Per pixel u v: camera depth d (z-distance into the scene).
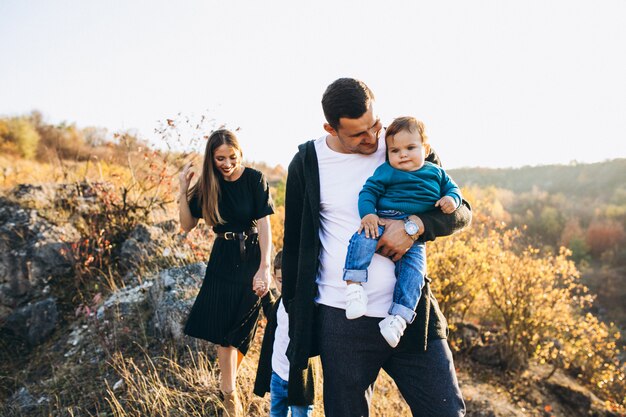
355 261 1.81
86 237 5.69
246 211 3.16
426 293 1.91
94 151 13.08
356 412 1.86
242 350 3.10
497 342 6.95
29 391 3.99
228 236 3.17
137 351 4.06
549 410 6.01
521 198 30.95
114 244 5.64
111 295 4.94
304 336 1.93
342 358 1.85
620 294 16.55
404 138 1.93
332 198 1.97
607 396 7.22
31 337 4.71
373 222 1.81
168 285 4.35
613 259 20.34
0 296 5.02
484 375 6.62
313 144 2.09
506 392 6.25
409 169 1.95
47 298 5.09
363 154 1.99
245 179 3.18
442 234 1.91
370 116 1.81
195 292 4.26
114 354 4.04
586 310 15.23
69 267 5.42
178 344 3.95
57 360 4.32
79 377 3.96
